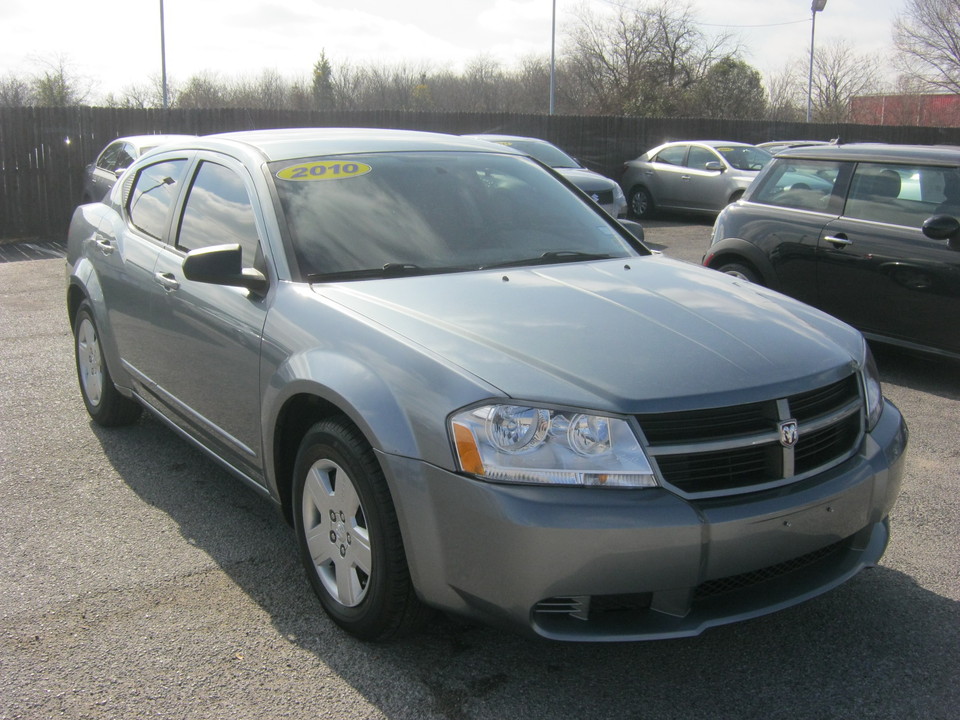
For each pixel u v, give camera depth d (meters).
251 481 3.54
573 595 2.45
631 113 39.31
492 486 2.45
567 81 44.28
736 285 3.56
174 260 4.00
